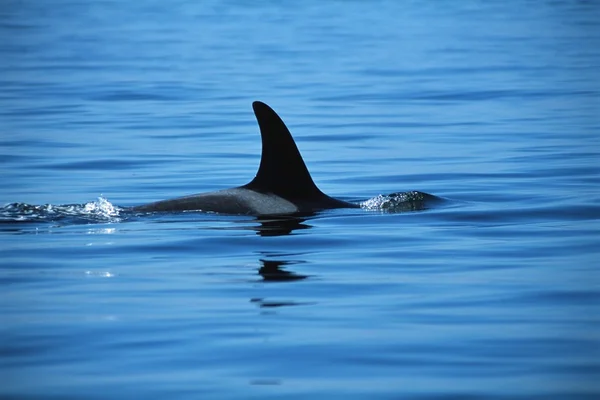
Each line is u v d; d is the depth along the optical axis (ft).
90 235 187.01
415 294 145.48
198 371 113.80
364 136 332.60
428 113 385.50
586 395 106.32
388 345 122.21
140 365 115.85
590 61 560.61
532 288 148.15
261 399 105.50
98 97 433.89
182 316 134.21
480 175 260.01
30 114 381.81
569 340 123.65
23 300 143.02
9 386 109.50
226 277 155.53
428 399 105.50
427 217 202.90
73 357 118.52
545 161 278.05
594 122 352.90
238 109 395.34
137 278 155.43
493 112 385.91
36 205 210.79
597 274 155.84
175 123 359.87
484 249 175.11
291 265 163.73
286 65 560.61
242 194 208.85
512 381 110.42
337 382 110.32
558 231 190.08
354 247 176.96
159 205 208.03
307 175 211.82
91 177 262.67
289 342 123.44
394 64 562.66
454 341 123.54
